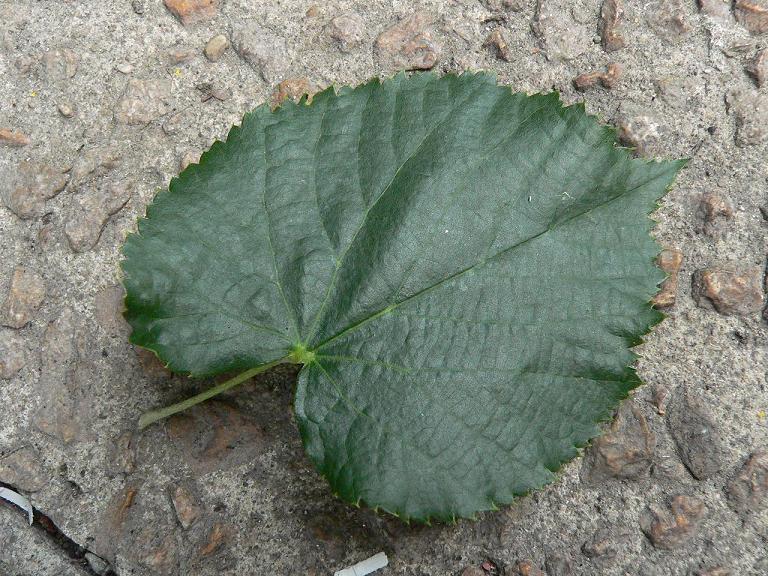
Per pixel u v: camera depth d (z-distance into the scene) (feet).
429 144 0.85
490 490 0.82
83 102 0.95
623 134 0.93
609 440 0.88
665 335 0.90
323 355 0.84
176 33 0.96
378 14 0.96
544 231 0.83
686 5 0.94
